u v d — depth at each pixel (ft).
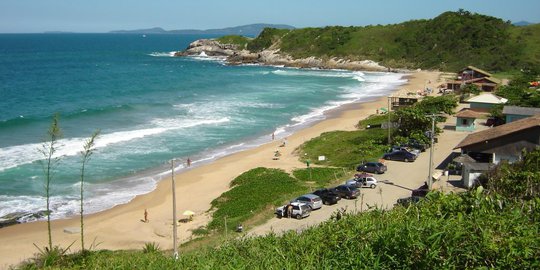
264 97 288.51
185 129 197.47
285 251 40.68
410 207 46.68
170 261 44.21
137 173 141.28
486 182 95.25
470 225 34.22
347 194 106.52
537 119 114.73
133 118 214.28
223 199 115.14
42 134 175.32
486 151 113.70
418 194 100.58
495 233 33.45
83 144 164.04
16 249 90.17
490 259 30.60
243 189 119.75
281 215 98.12
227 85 345.10
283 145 174.91
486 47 452.76
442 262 30.66
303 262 36.22
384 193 108.17
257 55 571.69
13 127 184.44
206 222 101.86
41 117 203.41
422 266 30.60
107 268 47.88
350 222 45.55
